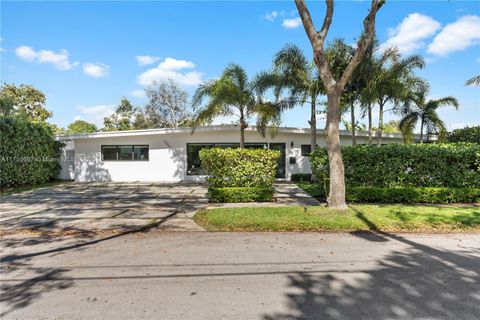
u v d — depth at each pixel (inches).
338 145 306.7
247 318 122.2
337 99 304.5
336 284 152.3
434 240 226.1
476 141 717.9
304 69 641.0
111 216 321.7
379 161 382.0
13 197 469.4
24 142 607.5
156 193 506.6
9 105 742.5
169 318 122.3
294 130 718.5
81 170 740.7
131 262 185.0
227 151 402.0
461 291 143.3
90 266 179.2
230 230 258.5
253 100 631.2
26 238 242.4
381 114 663.8
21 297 141.0
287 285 151.6
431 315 122.7
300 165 745.6
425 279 157.0
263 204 378.6
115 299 138.3
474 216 282.7
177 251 204.5
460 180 380.5
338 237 235.0
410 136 753.6
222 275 164.6
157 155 740.0
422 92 701.3
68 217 319.0
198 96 633.0
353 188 369.7
